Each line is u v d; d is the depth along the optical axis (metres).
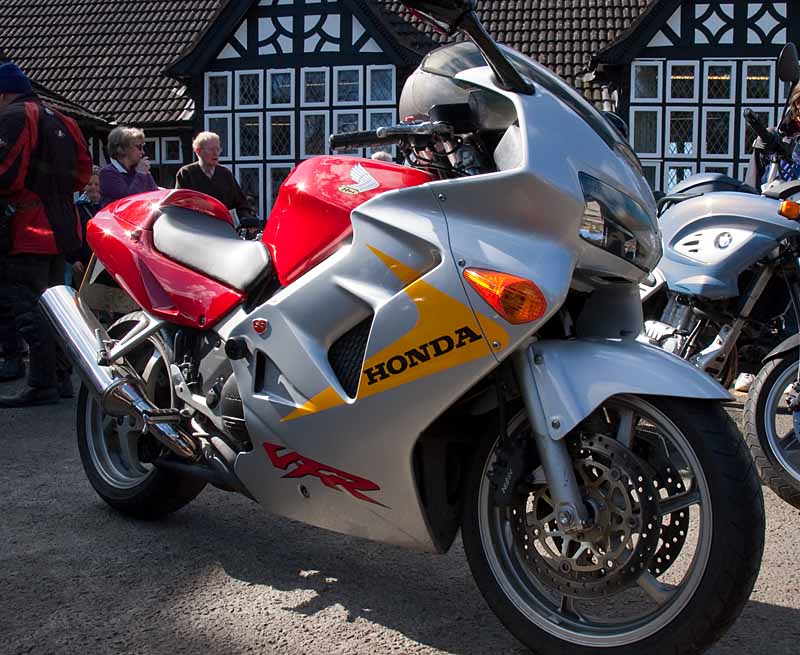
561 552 2.43
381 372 2.54
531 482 2.47
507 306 2.37
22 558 3.21
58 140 5.93
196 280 3.18
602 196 2.46
